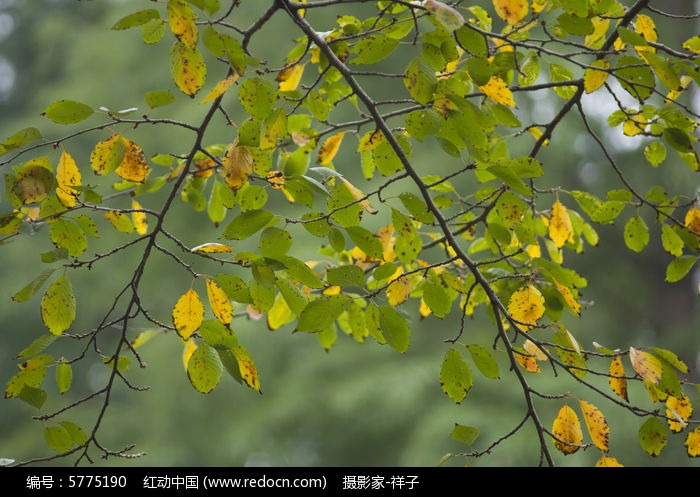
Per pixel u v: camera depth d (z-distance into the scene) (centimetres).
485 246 369
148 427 1142
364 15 1105
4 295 1247
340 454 1102
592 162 1145
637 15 296
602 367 1036
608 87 292
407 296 301
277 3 270
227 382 1088
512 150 1057
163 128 1147
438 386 1025
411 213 269
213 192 342
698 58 277
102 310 1180
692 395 1068
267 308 255
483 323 1066
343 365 1068
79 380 1323
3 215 260
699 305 1230
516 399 1002
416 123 256
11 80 1558
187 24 233
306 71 1059
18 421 1266
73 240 271
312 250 988
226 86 241
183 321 246
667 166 1102
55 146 255
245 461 1075
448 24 233
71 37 1445
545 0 286
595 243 363
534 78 310
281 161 346
